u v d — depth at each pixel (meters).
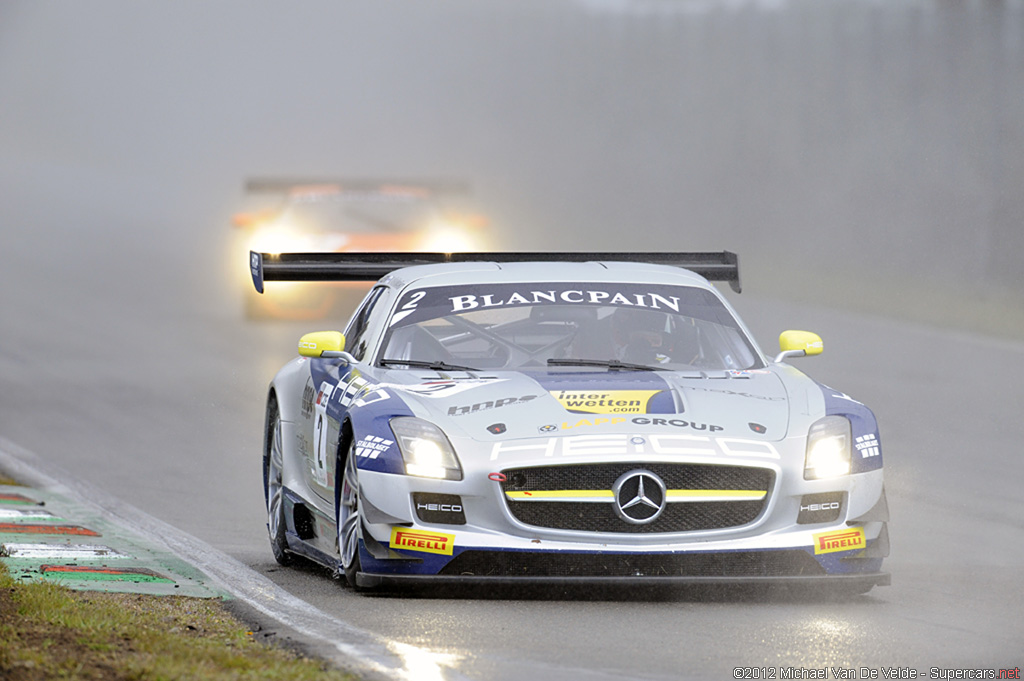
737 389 22.41
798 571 20.56
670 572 20.22
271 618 19.34
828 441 20.97
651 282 25.77
